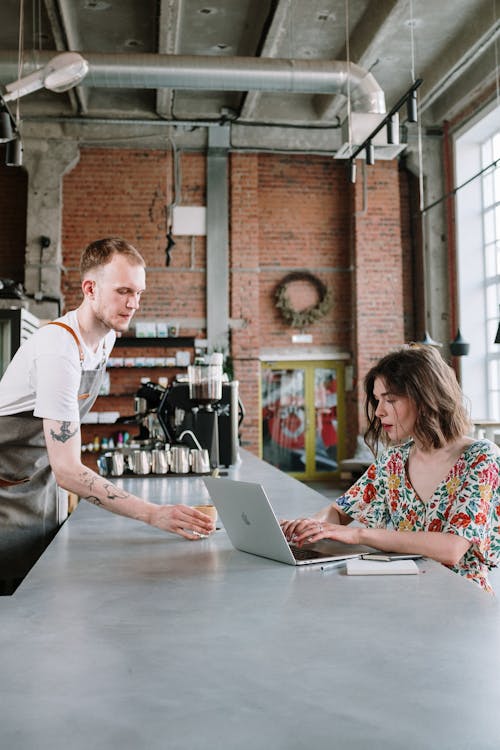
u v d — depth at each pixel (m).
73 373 1.96
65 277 10.38
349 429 11.20
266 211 11.16
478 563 1.69
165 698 0.82
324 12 7.95
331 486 10.53
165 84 7.41
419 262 11.20
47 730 0.74
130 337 10.41
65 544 1.80
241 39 8.56
